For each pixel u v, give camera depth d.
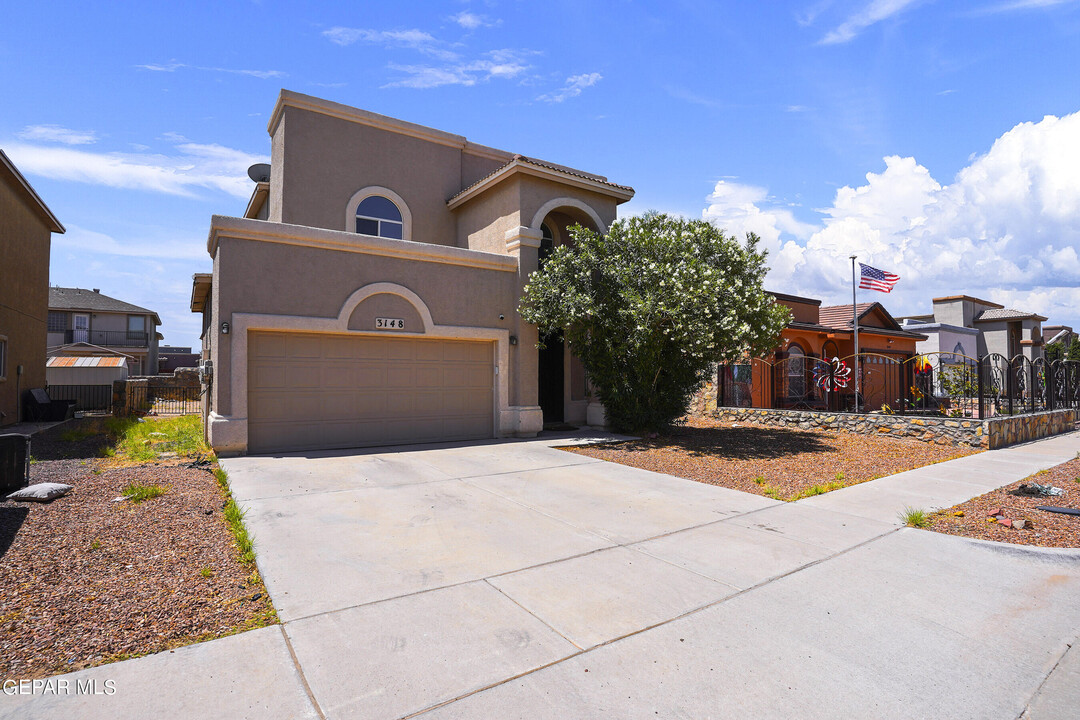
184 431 13.85
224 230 10.12
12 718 2.80
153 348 45.25
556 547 5.59
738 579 4.80
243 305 10.23
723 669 3.42
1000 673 3.44
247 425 10.32
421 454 10.84
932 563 5.24
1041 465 10.13
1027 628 4.01
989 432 11.77
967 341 29.52
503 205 14.22
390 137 15.15
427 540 5.75
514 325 13.53
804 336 19.53
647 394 13.13
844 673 3.40
